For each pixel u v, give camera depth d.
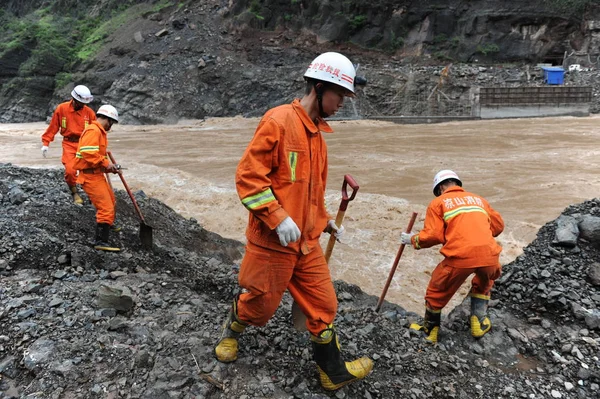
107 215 5.00
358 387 2.68
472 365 3.07
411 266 7.64
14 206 5.74
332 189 12.91
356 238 8.95
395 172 15.11
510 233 9.22
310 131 2.31
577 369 3.02
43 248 4.50
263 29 37.28
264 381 2.60
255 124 29.50
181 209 10.99
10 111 35.56
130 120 31.64
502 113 31.02
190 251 6.40
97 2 44.81
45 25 40.50
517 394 2.76
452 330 3.62
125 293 3.65
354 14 37.75
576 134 22.33
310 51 36.09
